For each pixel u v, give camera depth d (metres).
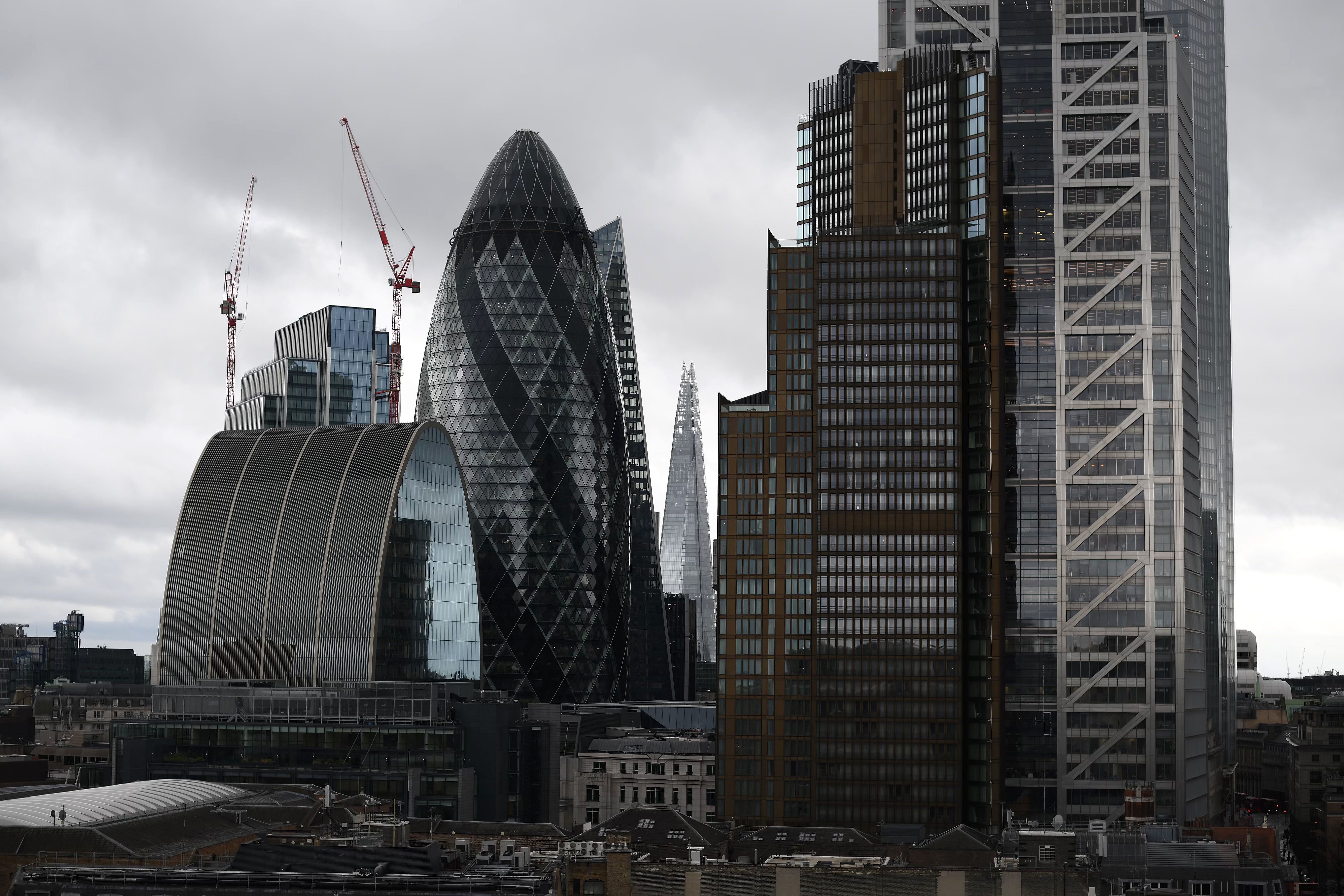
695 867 157.12
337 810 190.50
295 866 142.12
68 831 160.00
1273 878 173.62
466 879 134.00
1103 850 176.62
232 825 176.62
